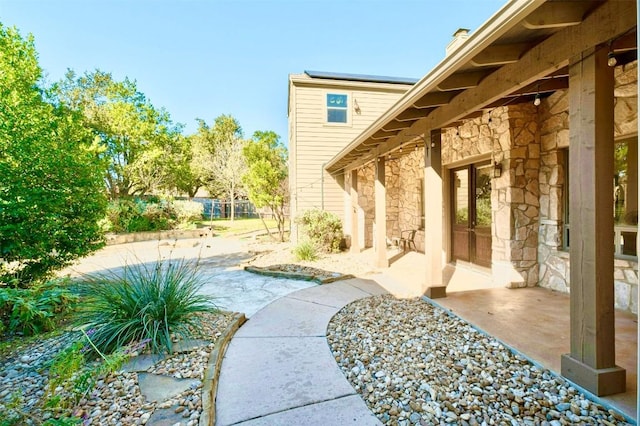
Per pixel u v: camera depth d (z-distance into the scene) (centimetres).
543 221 445
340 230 893
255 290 489
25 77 702
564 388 209
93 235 471
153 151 1459
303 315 372
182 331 291
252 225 1773
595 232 196
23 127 414
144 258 821
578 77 203
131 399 205
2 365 265
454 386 218
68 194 427
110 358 208
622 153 347
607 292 197
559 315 340
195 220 1546
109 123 1438
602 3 188
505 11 193
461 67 261
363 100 1027
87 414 190
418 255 759
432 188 411
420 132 434
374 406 200
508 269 450
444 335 304
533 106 445
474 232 561
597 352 197
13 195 381
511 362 248
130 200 1330
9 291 310
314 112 998
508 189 446
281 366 253
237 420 188
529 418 184
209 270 645
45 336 313
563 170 423
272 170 1072
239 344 296
